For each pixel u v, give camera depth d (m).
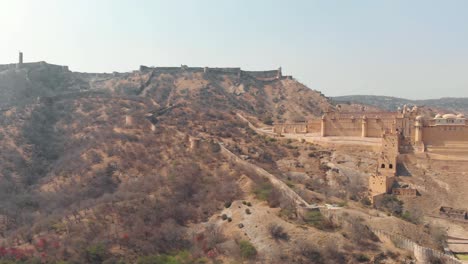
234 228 79.31
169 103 198.88
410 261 67.94
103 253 73.81
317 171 112.06
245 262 70.44
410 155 107.56
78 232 79.88
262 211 81.38
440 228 81.06
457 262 66.25
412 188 99.31
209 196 92.88
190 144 124.19
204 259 73.44
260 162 113.62
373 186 100.38
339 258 69.25
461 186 99.06
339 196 96.44
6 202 105.69
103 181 109.00
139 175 110.00
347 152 116.88
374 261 68.06
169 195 93.31
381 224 77.75
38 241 77.69
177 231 81.62
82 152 128.12
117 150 124.25
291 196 88.50
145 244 77.19
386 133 109.25
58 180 116.25
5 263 71.44
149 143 127.75
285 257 69.81
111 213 86.19
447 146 107.06
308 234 73.56
